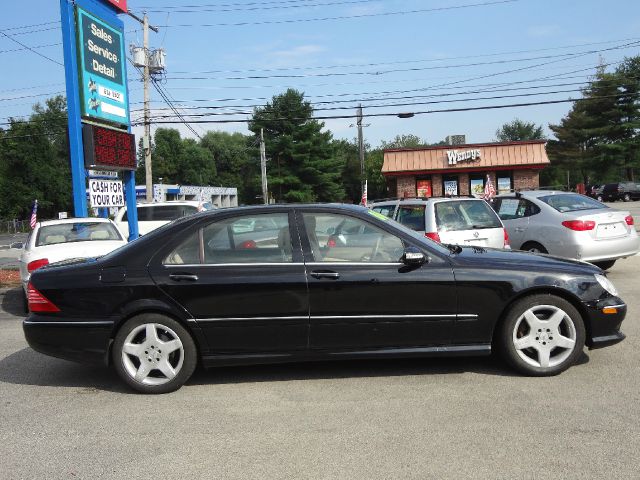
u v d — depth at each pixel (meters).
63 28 11.80
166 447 3.84
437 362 5.49
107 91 13.13
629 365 5.19
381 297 4.85
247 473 3.43
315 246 4.98
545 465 3.38
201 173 94.88
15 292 12.16
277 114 62.12
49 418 4.46
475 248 5.62
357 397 4.63
